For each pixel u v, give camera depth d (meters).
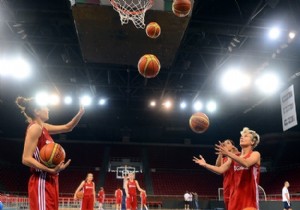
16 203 18.22
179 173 30.55
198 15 14.49
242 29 14.98
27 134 3.17
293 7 12.77
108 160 31.30
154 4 9.75
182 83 22.56
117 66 19.52
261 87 20.59
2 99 25.08
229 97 23.97
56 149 3.14
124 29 11.74
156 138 33.38
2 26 15.65
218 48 17.09
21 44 16.91
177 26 11.03
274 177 28.47
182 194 27.52
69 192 26.77
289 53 17.42
